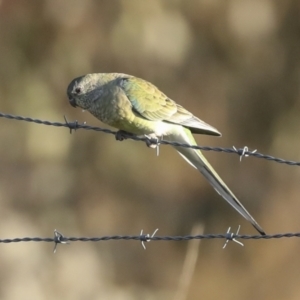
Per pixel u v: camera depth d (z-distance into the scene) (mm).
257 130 25297
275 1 25047
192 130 12055
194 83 24750
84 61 24297
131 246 23281
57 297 21969
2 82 24438
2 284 21641
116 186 24375
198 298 21234
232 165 24406
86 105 11773
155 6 23984
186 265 12719
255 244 21656
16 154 24203
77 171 24328
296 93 25344
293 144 25000
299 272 20969
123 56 24094
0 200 23609
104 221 23984
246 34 24953
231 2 24734
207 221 23781
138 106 11438
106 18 24156
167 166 24312
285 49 25344
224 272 21500
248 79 25281
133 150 24406
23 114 24328
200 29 24750
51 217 23766
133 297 22359
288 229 22094
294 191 23391
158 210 24141
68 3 24188
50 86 24484
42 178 24109
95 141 24438
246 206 23609
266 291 21000
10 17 24422
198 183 24141
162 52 24109
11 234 22906
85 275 22422
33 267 22203
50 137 24203
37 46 24469
